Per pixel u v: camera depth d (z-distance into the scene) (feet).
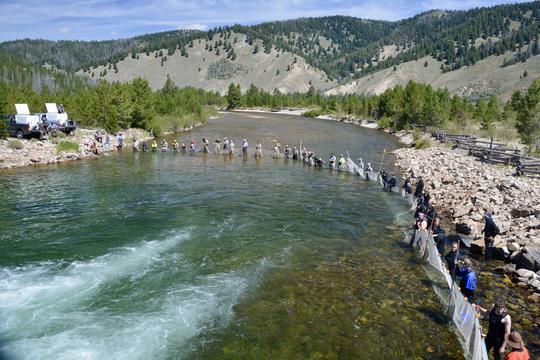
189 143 179.93
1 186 89.40
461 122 225.15
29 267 48.39
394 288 44.83
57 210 71.92
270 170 119.96
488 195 76.23
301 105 518.37
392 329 36.70
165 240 58.18
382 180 99.14
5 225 63.31
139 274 47.01
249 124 288.71
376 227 66.90
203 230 63.10
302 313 39.17
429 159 131.54
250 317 38.29
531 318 38.63
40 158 120.67
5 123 129.29
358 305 40.88
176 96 294.25
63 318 37.45
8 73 587.68
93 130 170.60
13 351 32.45
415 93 248.93
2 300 40.37
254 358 32.22
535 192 73.61
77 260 50.65
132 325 36.58
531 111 148.77
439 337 35.60
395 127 255.09
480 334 30.76
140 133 192.54
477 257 54.49
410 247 57.77
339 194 90.33
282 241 59.26
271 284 45.32
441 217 72.95
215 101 580.71
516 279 46.70
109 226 63.82
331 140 199.82
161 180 100.37
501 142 161.58
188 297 41.88
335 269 49.75
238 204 79.41
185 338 34.78
